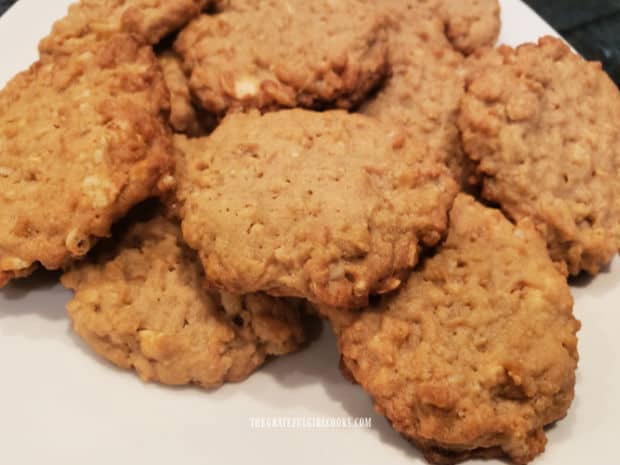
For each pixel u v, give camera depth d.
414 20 0.25
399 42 0.24
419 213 0.19
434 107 0.23
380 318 0.19
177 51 0.23
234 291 0.18
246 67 0.22
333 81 0.22
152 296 0.20
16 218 0.19
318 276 0.18
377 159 0.19
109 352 0.19
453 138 0.23
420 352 0.18
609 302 0.21
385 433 0.19
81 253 0.19
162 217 0.21
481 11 0.27
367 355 0.18
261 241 0.18
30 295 0.21
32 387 0.19
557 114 0.22
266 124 0.20
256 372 0.20
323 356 0.21
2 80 0.25
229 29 0.23
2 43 0.25
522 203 0.21
